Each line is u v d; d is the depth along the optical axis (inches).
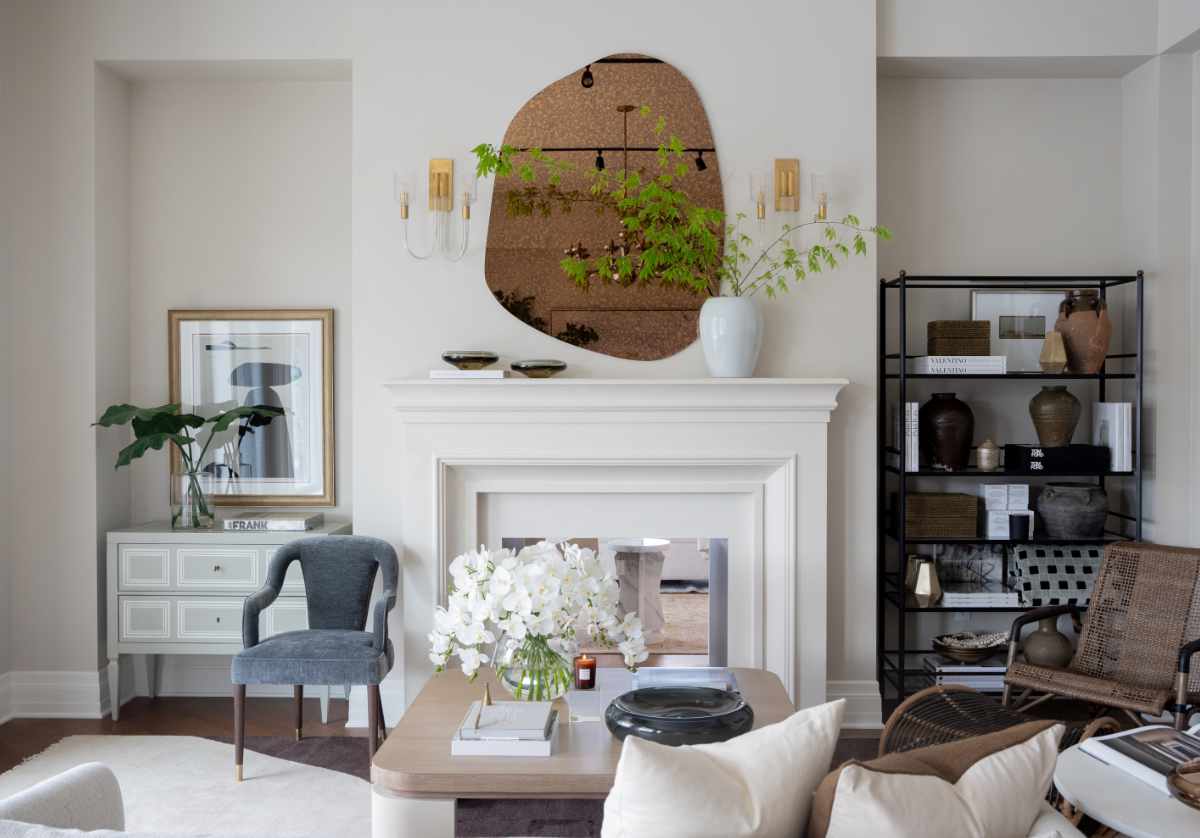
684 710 93.2
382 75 158.2
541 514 158.9
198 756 144.0
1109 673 138.3
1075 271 173.5
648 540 159.0
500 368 160.2
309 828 119.3
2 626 162.6
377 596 161.0
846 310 158.2
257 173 174.6
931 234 173.3
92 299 163.8
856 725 158.4
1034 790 58.9
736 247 157.9
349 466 175.5
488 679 118.4
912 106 173.2
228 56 161.8
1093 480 174.1
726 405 152.1
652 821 54.5
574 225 159.6
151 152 174.6
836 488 158.7
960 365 158.6
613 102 159.0
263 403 175.2
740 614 158.7
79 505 164.1
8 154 163.2
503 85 158.7
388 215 158.9
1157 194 163.0
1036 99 173.5
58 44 162.7
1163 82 161.8
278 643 136.9
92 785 73.5
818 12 157.9
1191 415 162.4
